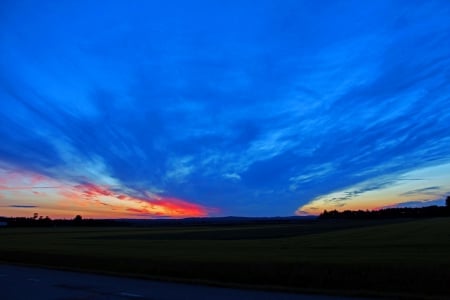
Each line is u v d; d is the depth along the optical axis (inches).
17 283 692.1
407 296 525.7
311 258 1022.4
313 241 1881.2
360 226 3255.4
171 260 1013.8
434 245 1418.6
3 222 6579.7
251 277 721.0
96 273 845.2
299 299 513.7
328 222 4549.7
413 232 2112.5
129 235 3139.8
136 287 633.0
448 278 604.4
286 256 1117.1
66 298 538.6
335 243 1678.2
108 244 2054.6
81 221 6943.9
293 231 3016.7
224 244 1887.3
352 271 695.7
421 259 941.8
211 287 629.6
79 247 1806.1
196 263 901.8
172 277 751.1
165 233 3331.7
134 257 1156.5
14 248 1744.6
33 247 1824.6
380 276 650.2
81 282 699.4
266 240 2129.7
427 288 578.6
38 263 1167.0
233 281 713.0
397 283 614.2
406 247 1376.7
